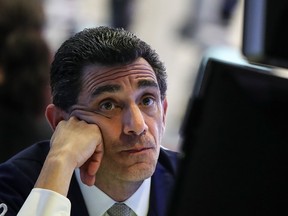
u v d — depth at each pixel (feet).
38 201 8.92
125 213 9.71
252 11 6.58
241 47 6.77
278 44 6.47
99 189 9.63
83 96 9.20
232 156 6.17
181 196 6.21
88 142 9.13
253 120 6.15
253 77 6.10
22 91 15.07
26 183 10.08
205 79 6.09
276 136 6.18
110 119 9.06
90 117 9.21
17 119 15.14
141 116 8.87
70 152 9.18
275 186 6.24
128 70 8.96
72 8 35.42
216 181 6.19
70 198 9.73
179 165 6.17
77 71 9.17
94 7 37.22
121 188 9.47
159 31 40.22
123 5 38.04
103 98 8.99
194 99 6.11
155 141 9.10
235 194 6.24
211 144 6.13
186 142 6.13
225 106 6.11
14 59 15.01
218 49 36.88
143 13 39.01
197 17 39.06
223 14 38.27
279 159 6.20
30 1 15.26
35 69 15.16
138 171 9.00
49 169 9.13
